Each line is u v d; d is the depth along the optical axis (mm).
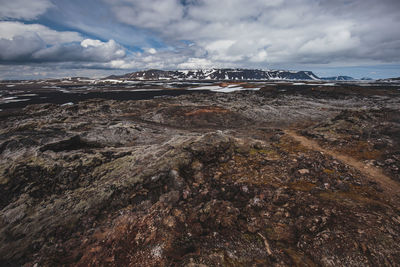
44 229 8547
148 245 6926
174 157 13039
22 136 16500
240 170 13141
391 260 5586
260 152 16250
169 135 22344
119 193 10469
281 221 7895
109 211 9711
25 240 8109
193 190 10820
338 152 16266
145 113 37594
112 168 12594
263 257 6230
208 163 14055
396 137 17828
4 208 9602
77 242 7875
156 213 8711
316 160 14188
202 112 36156
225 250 6531
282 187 10609
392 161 12906
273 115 35594
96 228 8602
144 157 13445
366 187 10461
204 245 6852
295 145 18688
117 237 7621
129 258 6547
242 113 36250
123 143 18797
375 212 7605
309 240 6695
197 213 8641
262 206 9047
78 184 11289
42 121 25312
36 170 11703
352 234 6457
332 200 8812
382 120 23406
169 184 11359
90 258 6887
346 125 22000
